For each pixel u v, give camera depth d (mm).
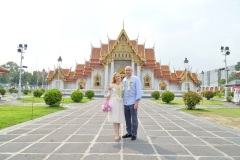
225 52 41875
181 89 62656
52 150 6547
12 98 38688
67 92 56094
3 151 6438
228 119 14500
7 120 12281
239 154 6332
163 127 11008
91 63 61312
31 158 5805
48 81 65188
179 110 21328
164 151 6543
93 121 12773
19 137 8289
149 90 55969
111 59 57094
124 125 11156
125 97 8219
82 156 5984
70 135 8695
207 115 16891
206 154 6297
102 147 6914
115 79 8266
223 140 8117
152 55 63125
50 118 14016
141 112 19125
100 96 55656
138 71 57094
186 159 5840
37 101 31688
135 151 6504
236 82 35031
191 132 9664
